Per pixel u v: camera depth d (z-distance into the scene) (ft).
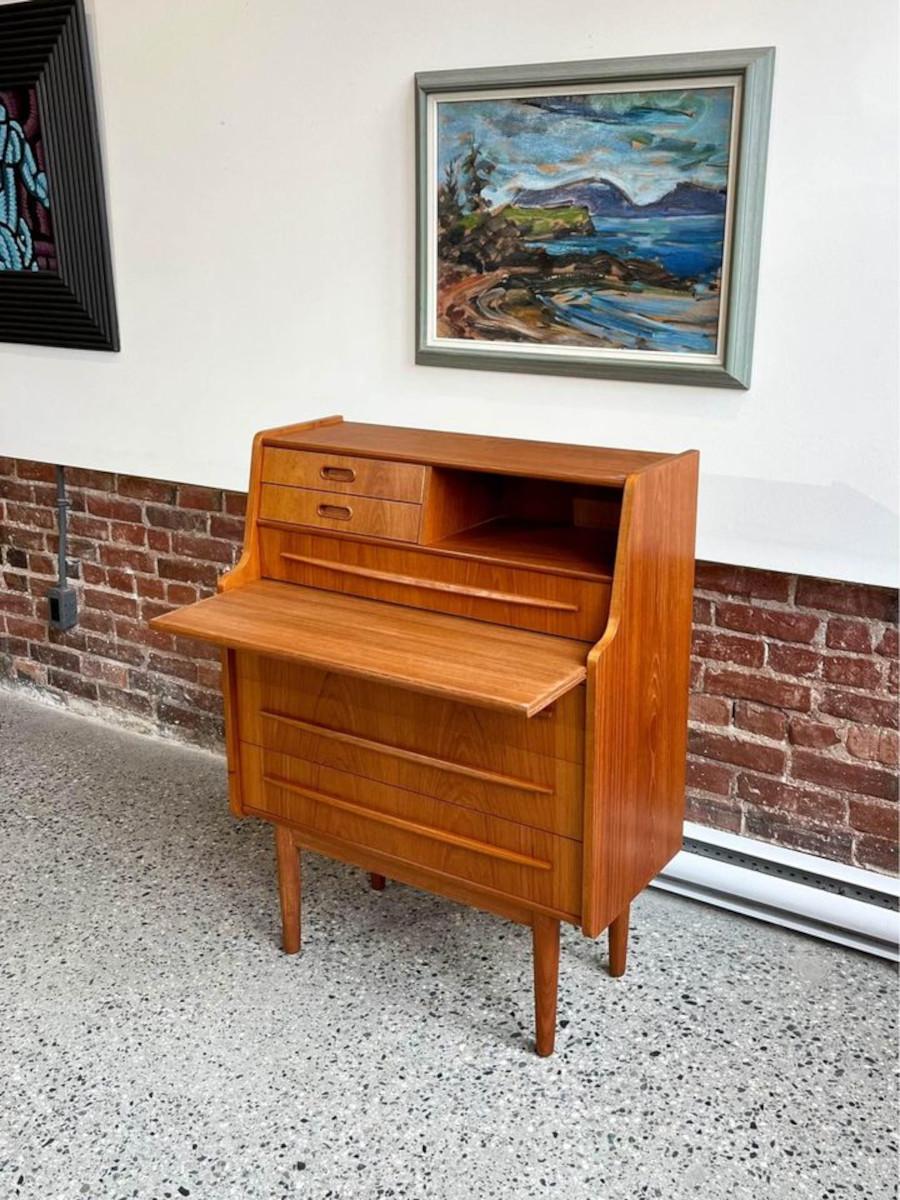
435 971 7.93
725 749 8.38
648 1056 7.12
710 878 8.44
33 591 12.00
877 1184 6.16
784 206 7.04
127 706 11.66
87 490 11.18
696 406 7.63
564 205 7.73
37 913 8.59
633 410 7.85
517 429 8.34
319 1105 6.73
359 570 7.20
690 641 7.33
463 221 8.13
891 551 7.22
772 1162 6.31
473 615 6.85
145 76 9.30
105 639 11.59
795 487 7.43
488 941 8.27
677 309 7.52
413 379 8.71
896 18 6.46
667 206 7.38
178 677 11.19
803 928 8.22
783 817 8.29
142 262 9.83
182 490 10.56
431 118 8.04
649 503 6.41
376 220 8.56
